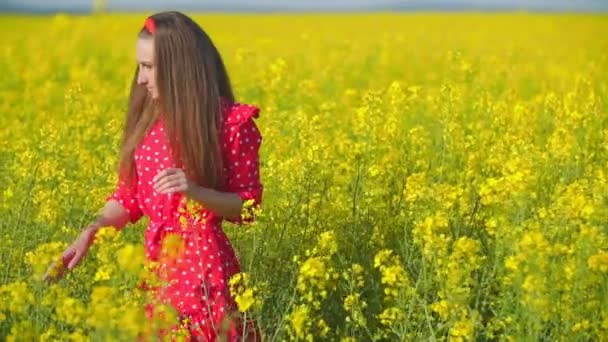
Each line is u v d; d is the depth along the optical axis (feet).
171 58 15.05
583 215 16.31
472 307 17.06
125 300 13.43
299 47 77.30
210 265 15.12
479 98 32.12
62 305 13.75
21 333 13.60
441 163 24.53
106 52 68.54
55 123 30.19
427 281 15.64
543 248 14.65
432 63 61.77
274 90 34.76
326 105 30.96
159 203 15.34
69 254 15.46
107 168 23.06
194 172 15.16
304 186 20.43
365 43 83.05
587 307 14.87
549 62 64.85
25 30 102.73
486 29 123.03
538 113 34.14
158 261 15.37
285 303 16.92
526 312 14.48
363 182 21.86
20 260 17.48
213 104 15.19
